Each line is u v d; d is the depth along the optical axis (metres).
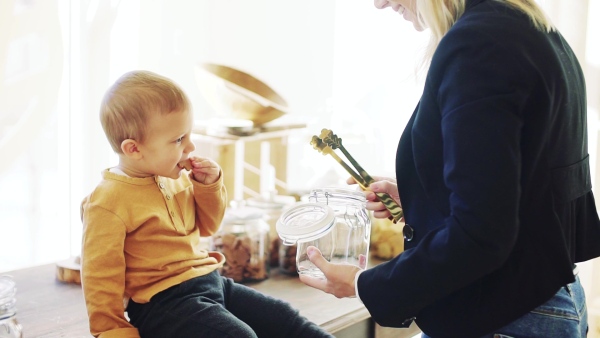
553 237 0.87
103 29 1.46
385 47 2.07
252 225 1.54
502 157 0.77
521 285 0.88
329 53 1.97
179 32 1.63
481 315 0.89
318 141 1.11
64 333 1.14
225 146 1.73
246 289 1.19
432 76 0.85
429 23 0.93
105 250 1.01
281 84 1.89
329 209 1.10
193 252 1.13
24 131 1.36
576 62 0.97
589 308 1.94
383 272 0.88
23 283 1.37
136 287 1.06
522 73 0.80
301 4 1.89
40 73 1.37
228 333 1.03
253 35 1.80
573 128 0.93
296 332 1.15
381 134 2.09
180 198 1.15
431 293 0.84
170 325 1.05
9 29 1.31
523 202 0.87
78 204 1.47
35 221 1.41
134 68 1.54
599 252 1.04
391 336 1.46
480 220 0.77
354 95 2.03
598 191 1.92
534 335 0.91
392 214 1.11
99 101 1.47
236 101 1.62
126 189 1.05
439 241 0.82
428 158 0.88
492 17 0.84
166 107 1.02
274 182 1.90
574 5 1.84
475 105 0.78
